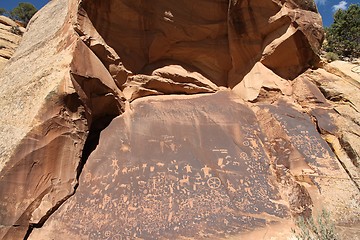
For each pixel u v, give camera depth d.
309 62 8.29
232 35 8.12
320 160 6.05
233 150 6.43
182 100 7.79
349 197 5.38
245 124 7.06
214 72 8.52
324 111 7.18
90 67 6.75
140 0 7.50
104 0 7.13
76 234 5.04
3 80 8.38
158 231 4.96
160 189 5.64
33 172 5.51
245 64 8.34
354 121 6.82
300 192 5.47
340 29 13.80
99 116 7.14
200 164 6.11
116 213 5.30
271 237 4.73
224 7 8.10
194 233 4.90
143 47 7.89
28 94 6.53
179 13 7.97
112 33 7.46
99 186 5.82
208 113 7.31
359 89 7.62
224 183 5.73
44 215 5.30
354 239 4.54
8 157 5.39
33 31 9.83
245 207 5.30
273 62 8.10
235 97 7.95
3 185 5.19
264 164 6.17
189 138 6.68
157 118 7.15
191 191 5.59
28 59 8.20
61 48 7.09
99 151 6.50
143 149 6.45
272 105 7.44
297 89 7.74
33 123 5.78
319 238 4.33
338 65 8.77
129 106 7.41
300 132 6.62
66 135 6.07
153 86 7.91
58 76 6.32
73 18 7.05
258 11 7.89
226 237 4.80
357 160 5.96
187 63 8.40
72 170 5.91
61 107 6.10
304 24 7.86
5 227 4.97
